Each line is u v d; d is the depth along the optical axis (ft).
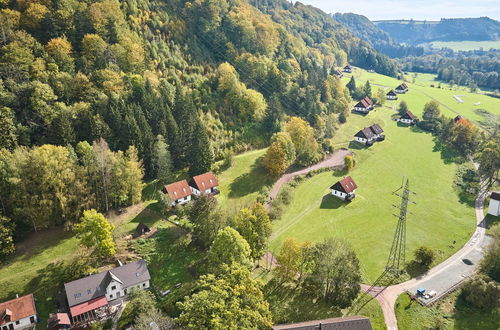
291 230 355.97
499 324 250.98
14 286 248.93
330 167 477.77
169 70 470.39
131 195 337.52
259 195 394.93
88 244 264.72
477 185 455.22
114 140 353.51
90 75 387.55
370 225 371.97
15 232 282.36
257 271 290.35
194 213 314.76
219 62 558.97
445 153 549.13
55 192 287.48
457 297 273.95
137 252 289.74
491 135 583.99
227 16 618.03
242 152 464.24
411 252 329.93
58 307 239.91
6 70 339.77
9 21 381.81
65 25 423.23
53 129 328.70
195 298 203.92
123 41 442.09
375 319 250.98
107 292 247.09
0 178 273.33
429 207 412.77
